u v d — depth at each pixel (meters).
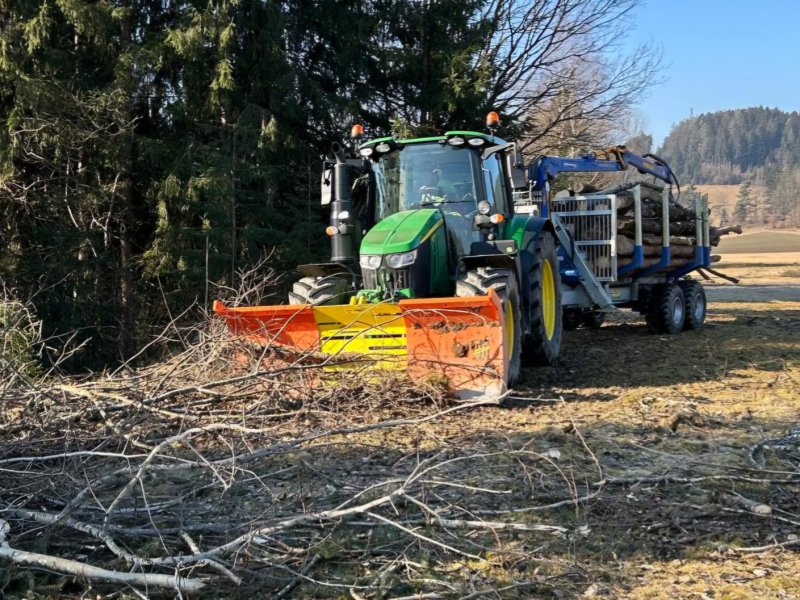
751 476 4.80
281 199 16.19
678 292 12.72
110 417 5.45
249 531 3.60
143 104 14.73
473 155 7.88
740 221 171.25
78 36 13.75
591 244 11.43
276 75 15.01
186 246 13.91
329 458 5.17
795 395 7.30
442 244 7.47
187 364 6.43
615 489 4.55
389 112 17.62
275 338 6.39
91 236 13.59
